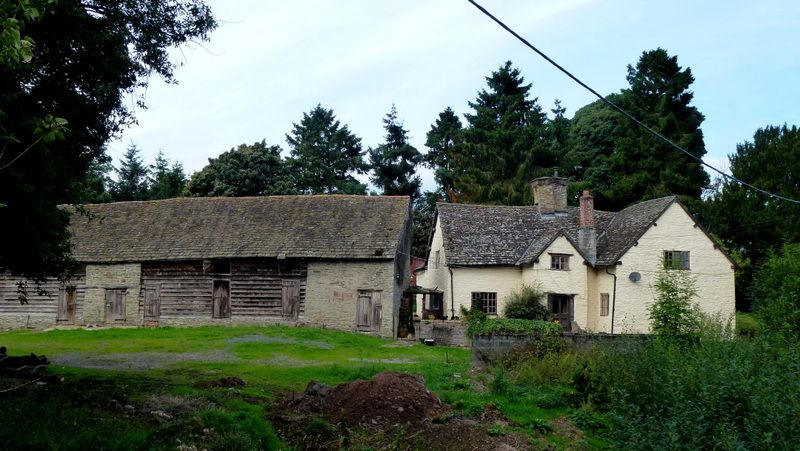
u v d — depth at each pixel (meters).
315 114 67.25
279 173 52.41
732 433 9.10
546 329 19.92
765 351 12.92
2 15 5.82
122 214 36.09
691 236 32.09
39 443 8.56
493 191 50.78
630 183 46.66
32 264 12.41
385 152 59.88
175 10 13.27
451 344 28.03
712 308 31.56
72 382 14.01
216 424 10.24
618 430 10.57
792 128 43.03
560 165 53.38
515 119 54.53
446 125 62.53
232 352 22.83
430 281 38.94
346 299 30.86
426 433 11.33
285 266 31.70
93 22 11.35
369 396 12.36
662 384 11.80
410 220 37.06
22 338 27.97
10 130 8.95
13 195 9.48
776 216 38.44
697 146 48.28
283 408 12.27
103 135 12.77
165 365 18.98
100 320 32.56
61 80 11.20
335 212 34.09
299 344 25.42
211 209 35.56
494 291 32.59
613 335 18.08
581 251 31.70
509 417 12.67
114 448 8.91
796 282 20.83
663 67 49.25
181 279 32.47
